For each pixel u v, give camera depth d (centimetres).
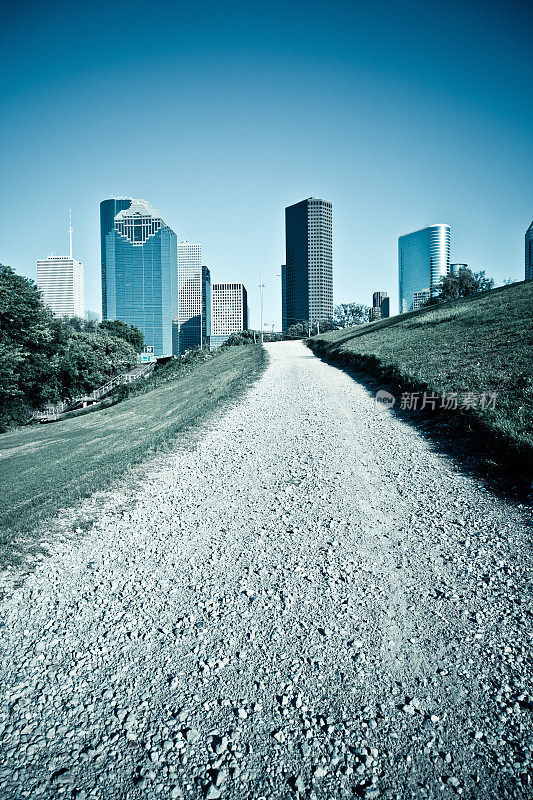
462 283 7956
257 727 398
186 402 2225
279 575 620
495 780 345
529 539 654
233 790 347
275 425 1420
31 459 1733
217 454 1170
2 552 698
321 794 341
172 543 723
